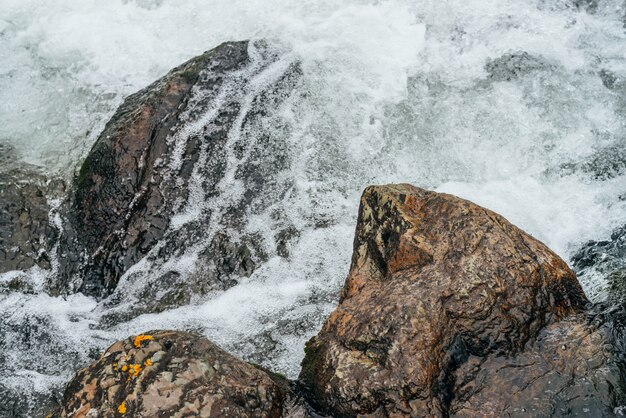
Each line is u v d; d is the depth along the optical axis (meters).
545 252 4.40
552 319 4.19
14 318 5.35
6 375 4.98
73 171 6.03
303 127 6.10
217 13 7.24
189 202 5.64
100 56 7.03
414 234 4.45
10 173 6.01
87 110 6.54
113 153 5.64
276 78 6.29
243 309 5.17
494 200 5.86
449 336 4.03
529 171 6.05
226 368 3.97
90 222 5.58
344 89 6.34
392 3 7.12
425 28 6.89
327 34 6.78
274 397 3.98
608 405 3.81
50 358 5.07
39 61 7.06
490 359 4.00
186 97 5.95
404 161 6.06
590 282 4.96
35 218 5.76
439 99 6.37
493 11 7.03
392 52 6.67
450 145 6.16
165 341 4.05
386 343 3.96
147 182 5.60
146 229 5.52
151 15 7.35
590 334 4.10
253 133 5.99
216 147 5.86
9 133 6.44
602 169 6.01
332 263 5.41
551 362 3.99
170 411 3.70
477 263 4.20
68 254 5.59
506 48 6.71
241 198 5.71
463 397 3.87
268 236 5.55
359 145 6.07
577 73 6.55
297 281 5.32
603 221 5.64
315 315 5.07
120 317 5.26
